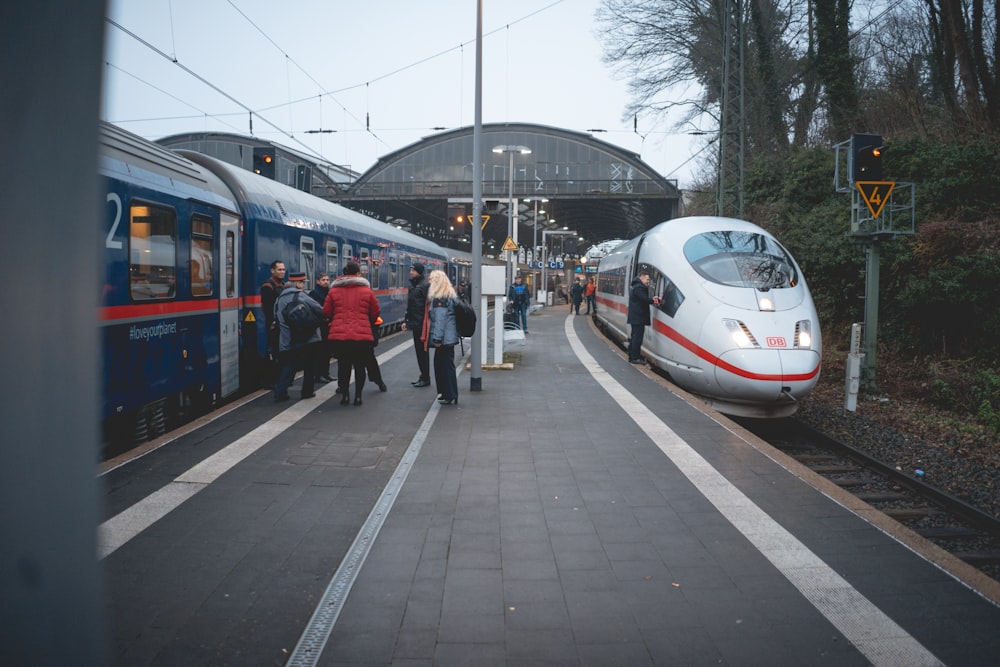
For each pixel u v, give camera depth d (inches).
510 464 264.2
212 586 157.4
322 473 248.5
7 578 46.3
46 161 47.0
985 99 833.5
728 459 273.0
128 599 150.3
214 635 135.4
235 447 280.8
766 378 378.9
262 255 436.5
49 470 47.8
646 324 552.1
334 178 2583.7
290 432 309.4
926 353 650.2
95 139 49.6
